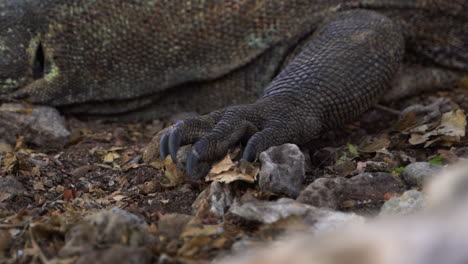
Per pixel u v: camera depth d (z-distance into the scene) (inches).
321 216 159.9
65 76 296.7
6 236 158.9
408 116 260.8
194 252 149.6
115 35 287.7
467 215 102.0
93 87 298.7
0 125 273.3
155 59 290.8
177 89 303.3
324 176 211.9
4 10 290.5
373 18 277.4
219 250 152.7
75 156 254.8
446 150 230.7
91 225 152.6
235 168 195.5
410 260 99.7
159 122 309.3
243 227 165.6
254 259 119.6
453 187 116.9
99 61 293.0
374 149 236.4
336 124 252.2
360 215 171.9
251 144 201.0
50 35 292.5
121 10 284.7
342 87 250.1
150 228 164.1
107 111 308.8
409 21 292.4
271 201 173.9
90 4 286.4
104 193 214.1
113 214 154.5
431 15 292.5
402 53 280.2
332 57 257.8
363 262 104.1
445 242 99.4
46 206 195.0
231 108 215.3
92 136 290.5
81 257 137.7
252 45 287.1
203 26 284.0
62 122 293.6
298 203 165.0
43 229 159.8
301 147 239.3
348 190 181.3
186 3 281.6
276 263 114.2
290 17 284.2
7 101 296.2
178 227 163.5
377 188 183.8
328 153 238.4
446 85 313.7
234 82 297.1
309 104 239.9
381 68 264.2
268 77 292.8
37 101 297.7
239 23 283.7
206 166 193.0
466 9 291.7
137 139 289.3
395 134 259.0
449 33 297.0
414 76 307.0
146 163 235.8
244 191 191.0
